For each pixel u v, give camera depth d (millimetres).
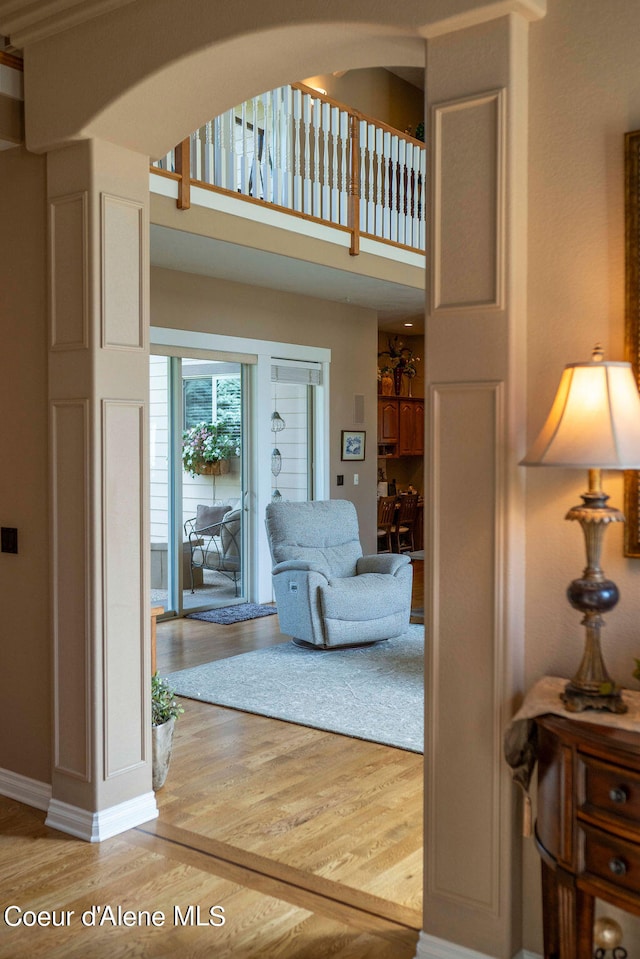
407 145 8023
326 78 9172
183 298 7211
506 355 2320
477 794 2398
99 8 3057
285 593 6254
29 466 3512
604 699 2035
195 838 3260
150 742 3457
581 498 2121
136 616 3420
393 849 3172
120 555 3355
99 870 3002
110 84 3084
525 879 2408
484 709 2381
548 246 2352
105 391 3279
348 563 6684
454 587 2420
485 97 2332
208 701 4992
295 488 8578
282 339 8211
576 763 1963
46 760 3473
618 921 2246
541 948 2391
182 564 7438
